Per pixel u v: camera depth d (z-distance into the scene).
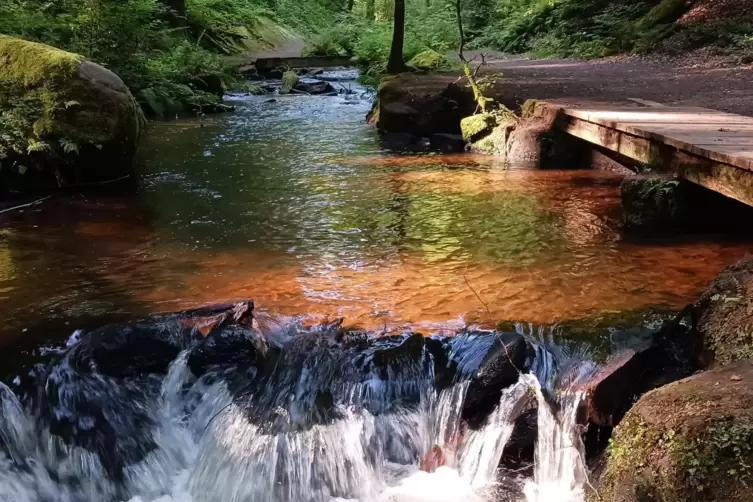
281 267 4.84
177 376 3.54
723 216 5.54
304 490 3.12
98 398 3.37
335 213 6.21
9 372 3.45
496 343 3.50
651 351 3.37
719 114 6.68
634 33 16.53
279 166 8.34
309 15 30.23
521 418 3.19
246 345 3.64
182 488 3.23
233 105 15.00
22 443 3.24
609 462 2.48
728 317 3.19
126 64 13.69
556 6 21.59
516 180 7.54
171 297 4.32
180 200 6.71
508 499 3.00
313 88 17.55
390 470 3.22
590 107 7.73
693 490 2.11
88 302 4.24
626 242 5.33
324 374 3.47
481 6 25.58
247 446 3.20
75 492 3.18
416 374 3.45
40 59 7.32
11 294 4.36
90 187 7.34
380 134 10.60
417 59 15.64
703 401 2.34
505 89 10.45
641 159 5.89
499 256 5.04
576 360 3.44
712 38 14.41
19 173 7.02
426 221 5.95
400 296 4.33
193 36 20.88
